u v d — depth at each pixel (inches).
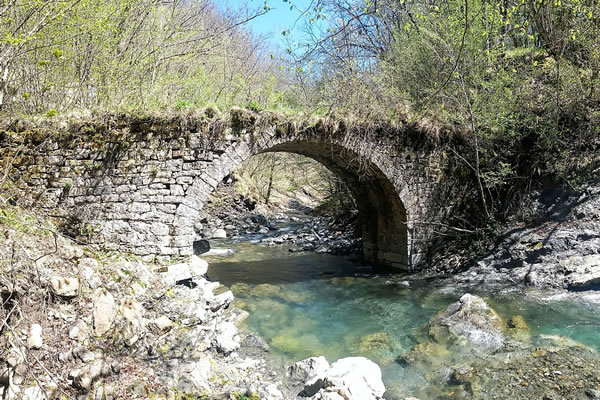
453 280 332.8
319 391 165.2
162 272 259.9
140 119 276.7
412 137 353.1
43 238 209.0
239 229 631.2
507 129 362.0
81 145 276.7
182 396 162.2
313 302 304.2
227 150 289.7
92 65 347.9
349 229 538.0
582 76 354.3
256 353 218.7
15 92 306.3
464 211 376.5
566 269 282.4
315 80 474.0
